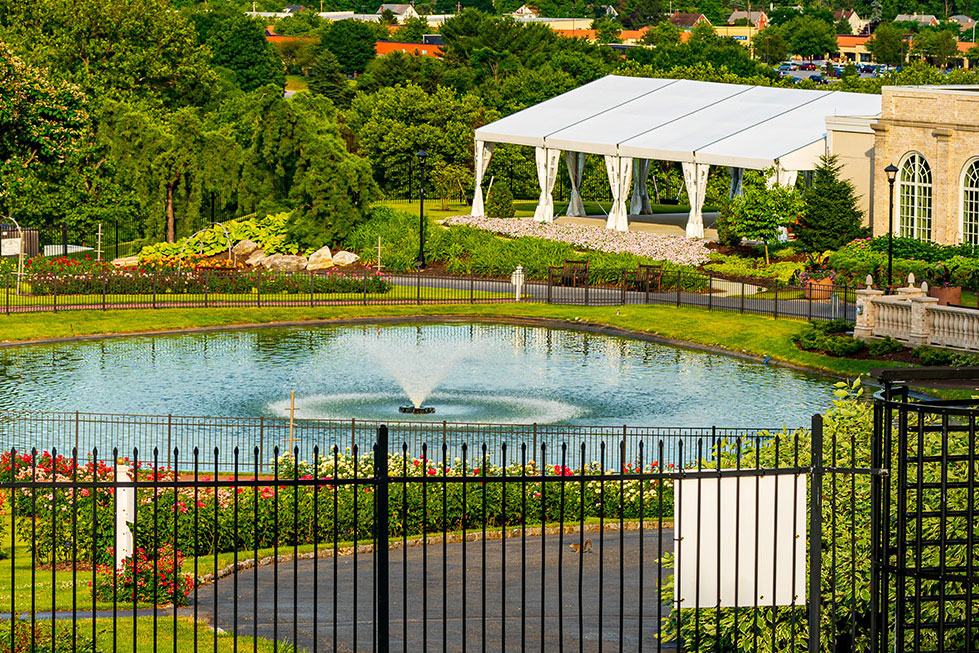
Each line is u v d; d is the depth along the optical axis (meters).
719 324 66.44
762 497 18.30
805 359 60.06
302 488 32.03
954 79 150.62
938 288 68.69
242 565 28.61
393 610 25.92
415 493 32.53
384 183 133.38
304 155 90.38
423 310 73.25
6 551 29.25
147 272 78.06
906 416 17.62
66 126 72.62
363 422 46.31
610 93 110.44
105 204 95.19
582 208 109.94
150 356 60.62
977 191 80.38
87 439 43.78
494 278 84.75
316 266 87.75
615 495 34.62
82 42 124.81
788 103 100.06
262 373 56.56
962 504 20.39
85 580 26.53
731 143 91.94
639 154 94.75
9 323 66.00
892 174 68.12
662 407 50.53
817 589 18.30
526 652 23.62
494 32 192.38
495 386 54.22
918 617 17.81
